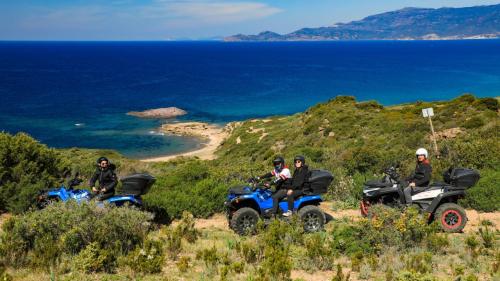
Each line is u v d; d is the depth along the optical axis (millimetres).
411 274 6172
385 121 35656
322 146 33031
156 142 56375
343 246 8156
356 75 145875
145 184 9312
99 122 69875
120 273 6730
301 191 9375
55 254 7031
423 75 139250
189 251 8094
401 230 8055
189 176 14172
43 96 99188
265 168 17156
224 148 49438
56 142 56188
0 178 11695
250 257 7406
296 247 8188
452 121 31406
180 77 147000
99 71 172125
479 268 7031
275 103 91438
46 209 8039
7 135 12742
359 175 14414
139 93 106500
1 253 6973
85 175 14875
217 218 11398
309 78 139250
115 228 7750
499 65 170500
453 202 9859
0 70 173000
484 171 13742
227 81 133250
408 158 16094
